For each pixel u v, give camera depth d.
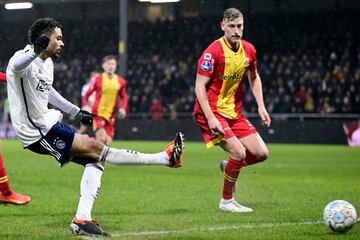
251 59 11.12
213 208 11.37
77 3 54.88
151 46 54.25
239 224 9.48
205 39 52.66
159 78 51.25
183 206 11.63
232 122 11.28
